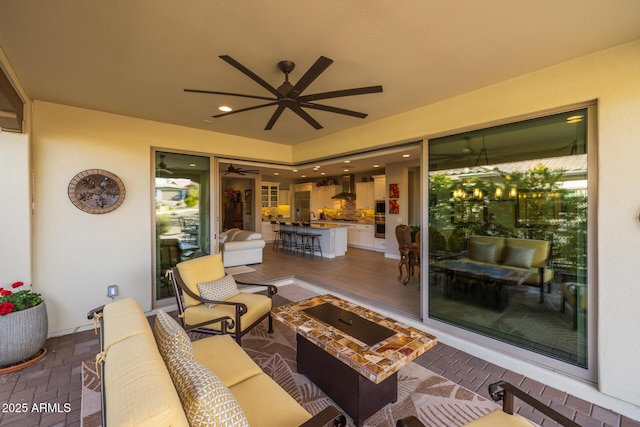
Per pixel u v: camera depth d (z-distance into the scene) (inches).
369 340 81.5
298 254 323.6
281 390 65.7
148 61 92.2
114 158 144.7
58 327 131.6
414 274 227.0
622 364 83.0
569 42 81.2
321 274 226.7
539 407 52.3
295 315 99.8
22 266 119.3
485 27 74.5
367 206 358.3
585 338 92.3
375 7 66.9
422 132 133.5
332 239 299.6
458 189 124.3
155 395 35.6
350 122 159.6
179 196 170.4
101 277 141.9
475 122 114.4
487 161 115.0
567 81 91.8
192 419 40.4
